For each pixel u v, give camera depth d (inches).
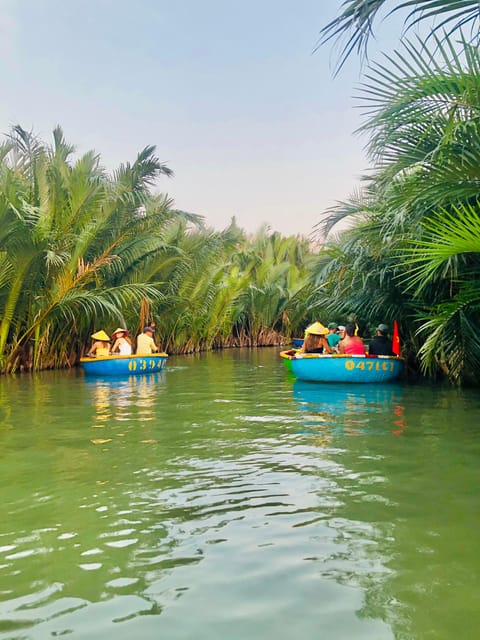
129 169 749.9
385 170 380.2
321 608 113.3
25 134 703.7
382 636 103.3
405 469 207.9
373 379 477.1
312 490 185.5
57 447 250.7
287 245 1578.5
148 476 203.9
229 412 339.6
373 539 145.6
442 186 281.3
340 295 533.3
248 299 1294.3
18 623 109.5
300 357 495.2
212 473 206.7
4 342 608.4
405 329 541.6
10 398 415.8
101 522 160.1
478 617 109.2
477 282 358.0
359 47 252.5
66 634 105.6
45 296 635.5
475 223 252.7
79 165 642.2
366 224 450.0
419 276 340.5
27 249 569.0
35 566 133.6
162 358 636.1
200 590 121.3
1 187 599.5
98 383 514.6
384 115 303.3
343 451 236.2
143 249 768.3
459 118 289.3
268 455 231.5
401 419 306.8
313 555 136.9
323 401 379.6
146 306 794.8
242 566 131.9
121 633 105.7
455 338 400.2
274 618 110.0
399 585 121.8
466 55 266.2
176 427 293.6
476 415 315.6
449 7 237.0
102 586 123.6
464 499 174.6
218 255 995.9
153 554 139.0
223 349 1220.5
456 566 130.0
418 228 354.3
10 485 195.0
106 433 280.4
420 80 280.5
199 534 150.7
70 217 627.2
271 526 155.4
